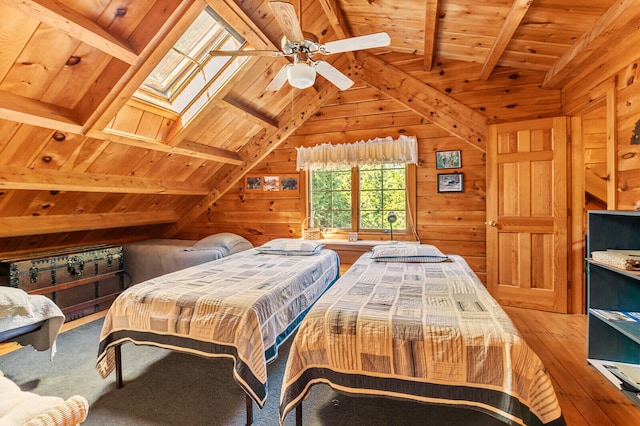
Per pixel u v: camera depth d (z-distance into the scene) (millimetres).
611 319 1915
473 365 1380
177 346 1905
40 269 3162
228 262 3041
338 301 1837
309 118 4422
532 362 1317
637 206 2203
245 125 4043
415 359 1451
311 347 1603
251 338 1777
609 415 1750
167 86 2953
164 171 3852
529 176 3324
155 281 2348
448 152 3842
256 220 4766
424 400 1430
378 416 1781
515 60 3289
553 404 1245
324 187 4492
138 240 4949
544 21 2523
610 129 2498
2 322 2088
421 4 2756
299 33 1874
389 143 3988
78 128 2492
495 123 3496
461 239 3820
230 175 4691
